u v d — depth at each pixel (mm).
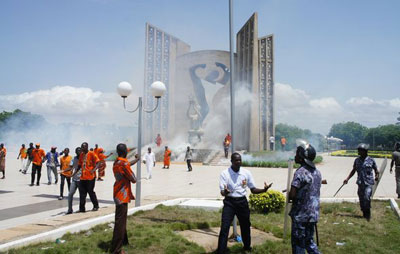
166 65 40562
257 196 8594
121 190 5523
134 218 7785
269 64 37688
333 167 25281
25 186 13992
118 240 5371
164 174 19688
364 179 7977
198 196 11430
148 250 5543
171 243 5828
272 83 37125
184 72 39219
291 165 6133
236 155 5570
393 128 102500
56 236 6215
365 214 7945
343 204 9641
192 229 7113
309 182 4672
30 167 23859
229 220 5406
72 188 8438
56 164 14969
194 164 28578
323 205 9438
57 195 11625
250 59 36594
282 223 7441
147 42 39875
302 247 4625
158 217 7941
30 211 8906
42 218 8102
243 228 5582
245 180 5570
